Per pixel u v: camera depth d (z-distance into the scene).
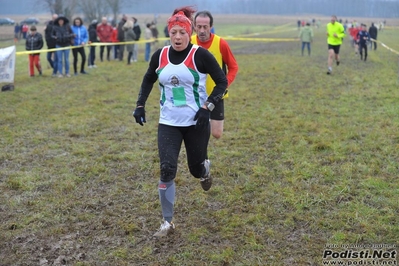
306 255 3.70
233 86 11.80
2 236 4.03
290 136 6.96
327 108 8.91
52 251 3.81
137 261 3.66
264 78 13.33
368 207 4.48
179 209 4.55
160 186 3.96
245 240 3.92
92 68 15.88
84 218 4.37
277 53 23.02
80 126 7.76
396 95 10.04
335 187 4.96
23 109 9.07
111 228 4.18
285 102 9.59
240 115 8.36
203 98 3.94
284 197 4.75
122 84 12.38
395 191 4.84
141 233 4.09
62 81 12.85
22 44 30.50
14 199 4.80
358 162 5.77
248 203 4.66
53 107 9.34
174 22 3.74
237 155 6.13
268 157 6.07
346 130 7.19
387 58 19.22
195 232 4.06
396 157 5.94
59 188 5.07
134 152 6.34
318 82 12.35
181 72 3.79
